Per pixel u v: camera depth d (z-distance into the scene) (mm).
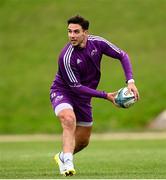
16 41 130875
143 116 96625
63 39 129625
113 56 32875
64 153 31312
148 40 126250
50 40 129750
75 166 41031
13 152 59812
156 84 106312
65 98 32531
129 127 94312
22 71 118312
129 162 44094
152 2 141125
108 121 95875
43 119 99438
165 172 34438
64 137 31500
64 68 32094
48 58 123062
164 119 94625
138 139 80750
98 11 138500
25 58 123938
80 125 34062
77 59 32062
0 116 101750
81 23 31703
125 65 32719
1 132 96625
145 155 51469
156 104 99500
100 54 32625
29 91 109500
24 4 144125
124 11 138000
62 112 31891
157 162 43000
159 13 136750
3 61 123500
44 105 104188
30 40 130750
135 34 128750
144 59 118500
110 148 64812
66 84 32750
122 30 130625
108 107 99812
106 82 108000
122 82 108000
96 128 93625
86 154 54969
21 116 101250
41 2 144250
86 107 33531
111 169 37844
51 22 136125
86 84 33062
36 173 34688
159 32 129000
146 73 111438
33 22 136875
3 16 140250
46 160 47500
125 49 123812
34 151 61469
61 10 139750
